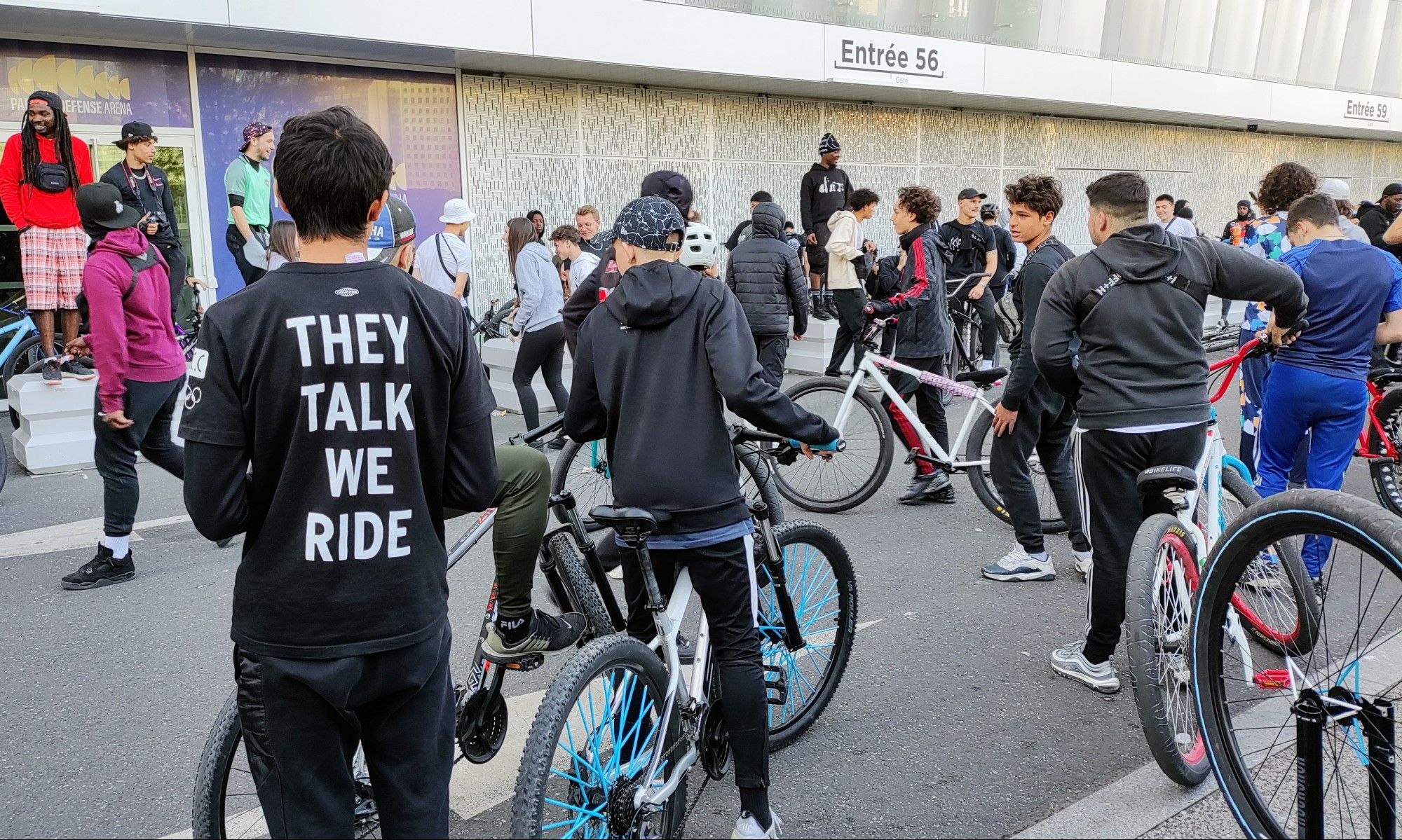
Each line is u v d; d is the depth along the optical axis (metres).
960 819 2.99
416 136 11.51
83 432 7.42
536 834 2.30
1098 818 2.96
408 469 1.96
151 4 8.59
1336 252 4.54
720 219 14.30
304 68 10.62
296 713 1.95
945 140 16.94
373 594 1.92
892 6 13.84
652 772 2.61
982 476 5.88
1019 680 3.92
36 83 9.15
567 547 3.11
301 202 1.93
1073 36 16.12
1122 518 3.65
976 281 10.59
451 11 10.21
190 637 4.39
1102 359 3.58
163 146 9.88
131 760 3.37
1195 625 2.89
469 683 2.91
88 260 4.73
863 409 6.23
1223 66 19.02
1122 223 3.56
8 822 3.01
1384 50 22.34
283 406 1.87
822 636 3.51
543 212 12.62
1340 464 4.77
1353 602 4.59
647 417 2.69
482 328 10.40
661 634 2.74
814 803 3.08
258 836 2.73
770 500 4.45
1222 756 2.85
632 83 13.12
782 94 14.55
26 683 3.93
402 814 2.08
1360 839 2.78
